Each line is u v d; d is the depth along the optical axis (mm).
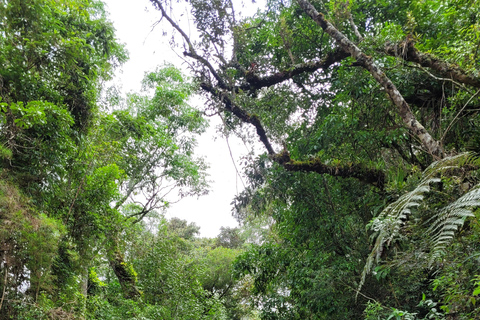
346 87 6098
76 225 6551
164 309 9328
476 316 2832
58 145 5434
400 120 5828
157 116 13141
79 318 5715
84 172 6641
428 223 2768
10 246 4109
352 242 7375
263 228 12312
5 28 5031
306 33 7871
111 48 7723
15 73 5066
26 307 4309
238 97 7367
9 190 4352
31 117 4695
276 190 7898
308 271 6941
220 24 6828
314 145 7004
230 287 17688
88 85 6535
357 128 6426
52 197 5734
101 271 11094
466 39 4758
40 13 5316
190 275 10516
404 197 2346
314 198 7750
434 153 3490
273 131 8398
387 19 7613
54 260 5125
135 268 10602
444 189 2855
